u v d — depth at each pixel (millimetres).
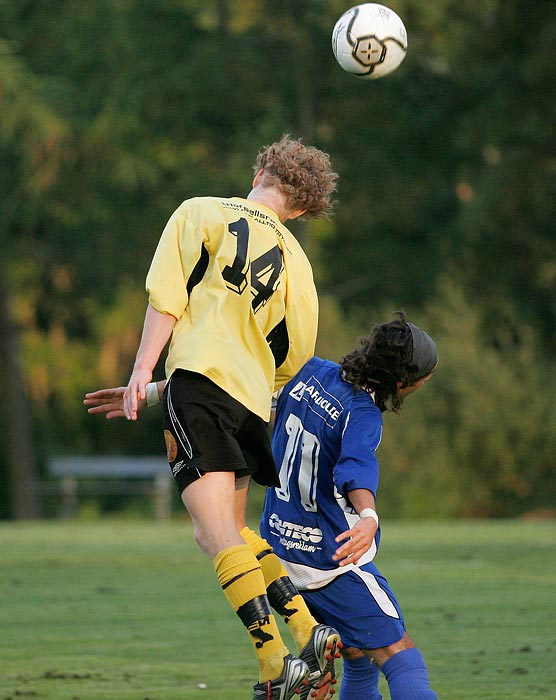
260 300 15836
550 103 101125
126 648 23781
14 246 102438
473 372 79250
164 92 104312
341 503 16297
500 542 48719
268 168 16906
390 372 16453
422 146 115875
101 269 106750
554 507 77562
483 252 107250
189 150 110250
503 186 100062
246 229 15930
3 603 30359
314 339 16422
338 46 23344
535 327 105062
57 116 97750
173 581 35375
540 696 18938
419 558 41688
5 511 109062
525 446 77562
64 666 21781
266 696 14672
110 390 16656
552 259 106562
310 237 108875
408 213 114500
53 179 98562
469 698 18766
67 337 119500
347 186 112125
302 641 15469
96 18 101188
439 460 78062
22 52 103812
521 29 102125
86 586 34000
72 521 98000
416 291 112875
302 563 16312
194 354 15266
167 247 15766
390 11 23438
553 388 78875
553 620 27094
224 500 15094
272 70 106938
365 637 16000
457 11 105625
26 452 103188
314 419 16500
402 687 15656
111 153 100312
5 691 19406
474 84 110062
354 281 115688
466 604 29797
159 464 96750
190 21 107562
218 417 15203
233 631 25922
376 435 16047
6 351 103000
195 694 19297
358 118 112750
